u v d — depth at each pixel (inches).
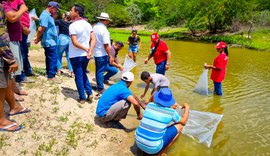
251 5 965.2
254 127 234.1
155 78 253.1
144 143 170.4
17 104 197.5
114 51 315.3
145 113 173.5
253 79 387.9
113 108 201.6
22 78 252.7
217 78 301.9
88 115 222.1
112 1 1718.8
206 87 307.3
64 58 442.3
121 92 202.5
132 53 450.9
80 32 220.7
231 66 480.7
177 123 181.2
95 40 230.4
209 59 533.6
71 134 189.3
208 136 204.8
